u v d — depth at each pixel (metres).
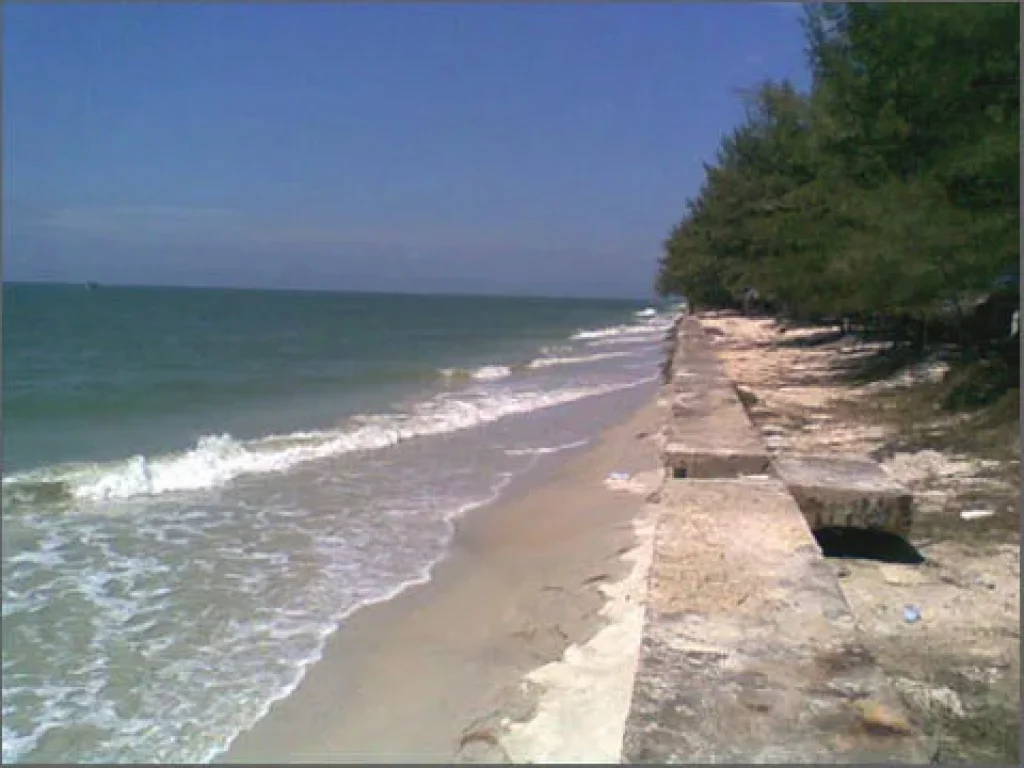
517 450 13.99
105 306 95.50
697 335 29.58
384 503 10.24
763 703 2.81
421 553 8.18
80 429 16.31
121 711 5.09
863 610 4.87
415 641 6.04
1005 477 7.83
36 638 6.11
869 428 11.04
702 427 8.35
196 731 4.89
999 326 16.08
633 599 6.35
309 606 6.79
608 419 17.58
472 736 4.53
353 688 5.34
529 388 24.36
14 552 8.14
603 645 5.54
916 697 3.78
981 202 10.53
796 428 11.36
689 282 56.75
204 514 9.66
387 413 18.69
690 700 2.83
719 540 4.51
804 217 17.44
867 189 12.95
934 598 5.04
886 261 10.70
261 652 5.92
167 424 16.98
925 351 18.00
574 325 82.25
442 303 183.62
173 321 67.25
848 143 13.20
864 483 6.01
